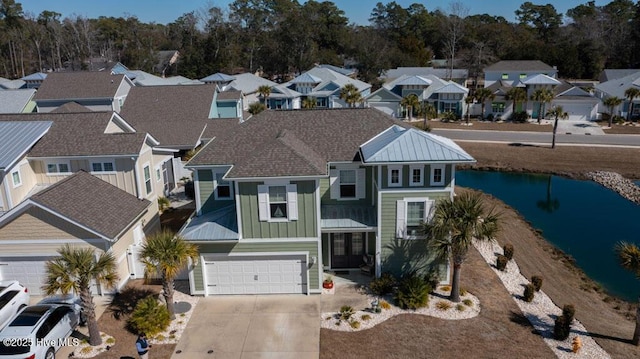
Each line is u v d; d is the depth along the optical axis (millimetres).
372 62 100750
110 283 17906
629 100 66312
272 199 20656
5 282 20531
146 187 28188
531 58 105938
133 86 57031
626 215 35750
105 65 100125
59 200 21031
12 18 117062
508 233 30609
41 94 53719
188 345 18281
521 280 23609
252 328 19328
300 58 107750
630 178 44000
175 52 123062
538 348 17938
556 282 23891
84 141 26969
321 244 22656
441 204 20234
